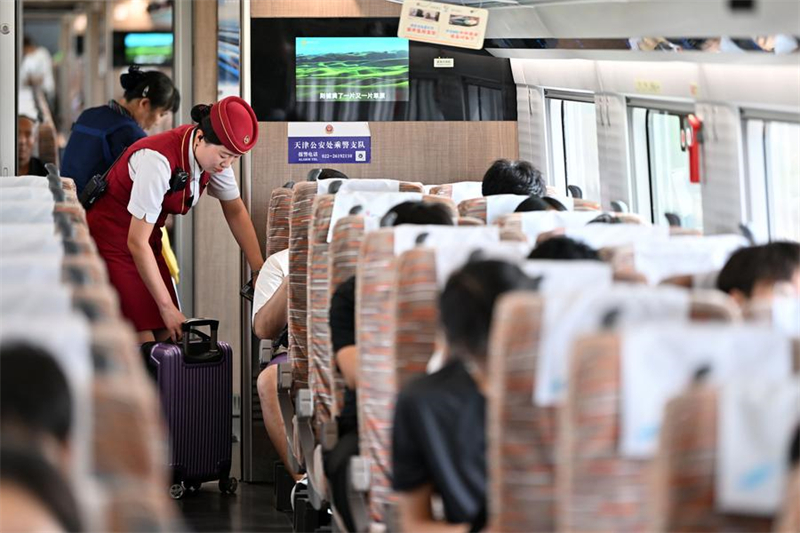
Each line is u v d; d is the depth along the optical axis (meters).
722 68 16.78
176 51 30.00
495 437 8.55
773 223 16.77
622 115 20.55
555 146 24.42
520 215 15.91
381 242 12.81
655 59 18.47
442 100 25.64
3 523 5.69
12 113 24.73
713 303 8.47
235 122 22.05
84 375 7.18
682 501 7.18
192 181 22.44
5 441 6.09
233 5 25.42
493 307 9.51
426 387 9.75
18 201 14.15
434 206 14.61
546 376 8.35
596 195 22.72
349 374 14.34
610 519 7.57
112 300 8.49
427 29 24.41
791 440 6.98
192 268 29.25
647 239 14.84
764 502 7.07
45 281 9.64
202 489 23.72
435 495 10.31
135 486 7.03
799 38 14.13
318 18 25.31
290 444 18.00
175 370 21.80
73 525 5.95
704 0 15.38
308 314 16.30
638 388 7.42
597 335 7.48
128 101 27.98
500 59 25.56
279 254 21.98
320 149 25.53
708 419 7.11
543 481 8.56
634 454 7.48
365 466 12.87
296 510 18.09
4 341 6.71
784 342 7.58
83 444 7.07
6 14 24.64
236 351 28.88
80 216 14.11
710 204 17.97
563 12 19.84
